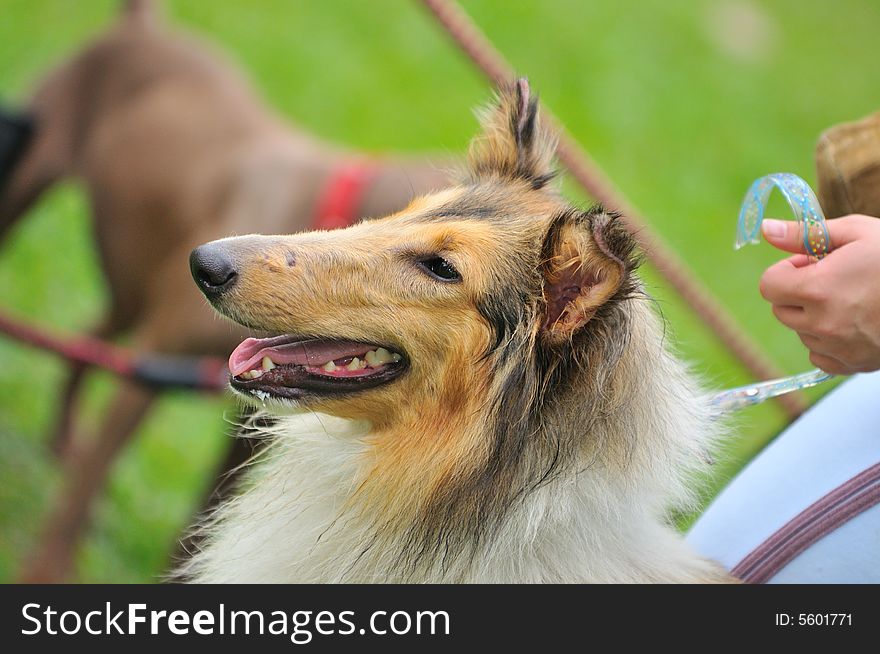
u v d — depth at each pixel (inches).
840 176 170.2
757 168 644.7
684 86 686.5
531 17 684.7
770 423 394.9
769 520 174.2
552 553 166.4
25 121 313.1
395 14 629.9
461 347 172.1
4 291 403.2
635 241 161.2
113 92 354.6
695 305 289.9
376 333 172.7
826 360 153.2
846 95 741.3
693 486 181.2
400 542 172.7
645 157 614.2
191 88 347.9
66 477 317.1
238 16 586.6
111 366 289.4
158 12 426.6
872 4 858.1
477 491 169.2
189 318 300.0
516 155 198.1
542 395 166.2
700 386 225.0
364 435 181.3
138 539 329.4
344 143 539.5
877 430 167.0
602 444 164.4
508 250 173.6
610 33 699.4
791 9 821.9
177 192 327.6
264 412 199.5
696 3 773.3
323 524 177.6
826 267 144.2
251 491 191.6
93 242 358.0
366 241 176.1
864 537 161.8
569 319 163.8
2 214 362.9
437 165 293.6
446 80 595.8
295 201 302.0
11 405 364.2
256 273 171.5
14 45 514.3
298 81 559.5
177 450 369.4
